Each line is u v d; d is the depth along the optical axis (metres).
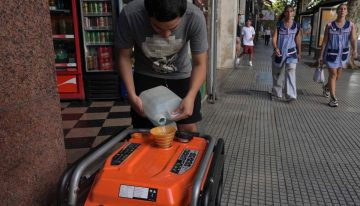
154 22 1.88
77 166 1.67
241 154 3.73
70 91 6.02
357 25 11.76
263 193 2.90
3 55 1.79
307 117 5.28
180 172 1.65
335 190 2.98
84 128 4.58
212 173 1.70
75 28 5.75
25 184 2.02
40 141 2.15
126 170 1.65
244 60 14.61
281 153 3.78
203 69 2.25
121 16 2.13
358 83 8.63
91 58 5.98
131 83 2.21
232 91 7.32
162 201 1.50
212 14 5.86
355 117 5.31
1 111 1.80
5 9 1.79
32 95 2.04
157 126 2.03
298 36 6.11
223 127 4.68
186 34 2.14
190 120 2.51
